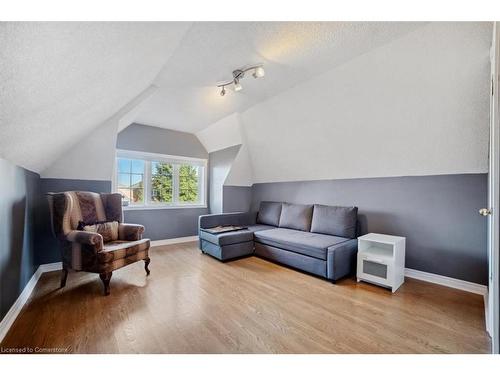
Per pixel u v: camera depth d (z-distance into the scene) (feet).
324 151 11.15
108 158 10.68
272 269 9.82
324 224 10.94
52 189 9.86
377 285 8.21
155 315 6.15
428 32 6.10
